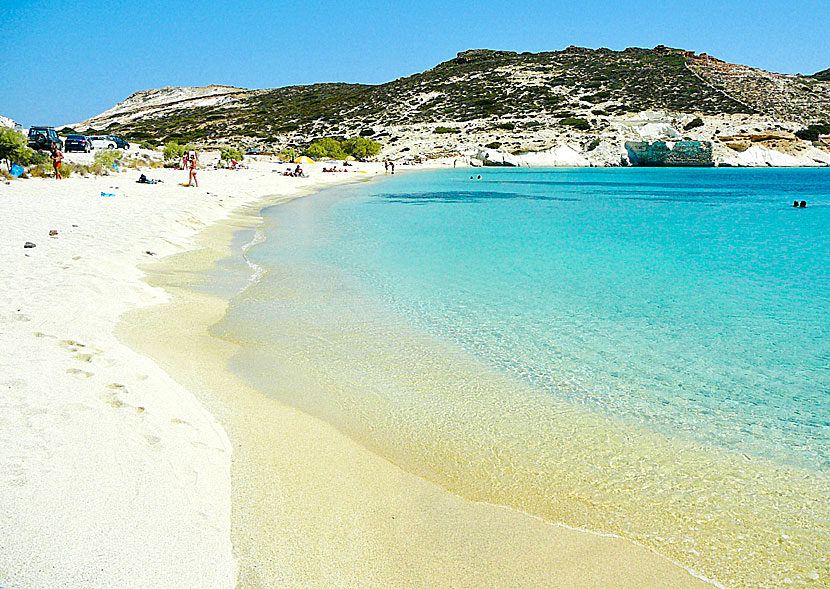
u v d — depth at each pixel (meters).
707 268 14.68
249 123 109.38
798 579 3.98
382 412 6.42
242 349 8.16
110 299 9.44
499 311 10.41
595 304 10.99
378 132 95.81
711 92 107.44
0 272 9.88
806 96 110.19
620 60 129.75
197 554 3.74
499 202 33.81
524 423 6.22
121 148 57.56
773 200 36.59
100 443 4.80
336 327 9.28
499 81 117.19
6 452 4.43
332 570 3.85
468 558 4.09
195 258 13.88
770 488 5.06
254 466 5.09
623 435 5.99
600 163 83.62
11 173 28.39
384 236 19.17
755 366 7.88
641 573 4.02
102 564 3.45
